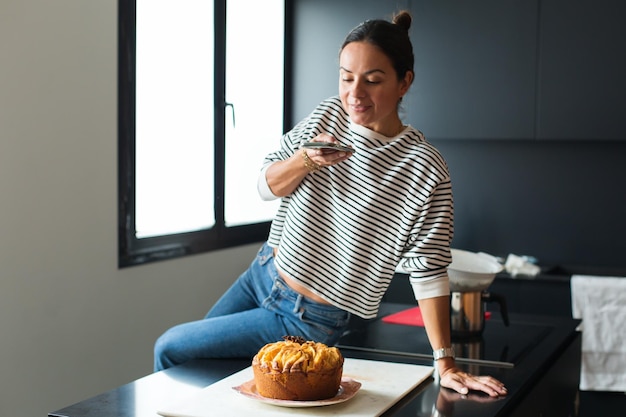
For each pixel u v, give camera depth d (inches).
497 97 170.4
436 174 78.7
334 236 81.7
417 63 174.2
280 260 83.7
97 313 129.2
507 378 79.2
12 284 113.7
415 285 80.8
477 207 187.3
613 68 163.5
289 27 183.0
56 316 121.2
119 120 132.6
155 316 143.1
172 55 147.7
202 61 155.3
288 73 183.9
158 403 68.7
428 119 174.7
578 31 164.9
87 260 126.4
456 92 172.6
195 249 153.6
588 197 180.7
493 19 169.3
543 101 167.8
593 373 154.6
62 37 119.0
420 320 101.7
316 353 67.1
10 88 111.2
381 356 86.7
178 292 149.4
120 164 133.2
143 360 140.4
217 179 160.4
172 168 149.6
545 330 101.1
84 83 123.5
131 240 136.7
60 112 119.5
